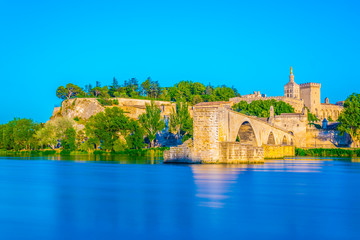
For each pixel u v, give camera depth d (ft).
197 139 357.00
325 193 198.29
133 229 129.59
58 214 150.61
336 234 124.57
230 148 355.36
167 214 150.10
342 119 623.77
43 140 619.26
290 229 130.00
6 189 215.31
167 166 348.38
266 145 507.71
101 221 139.64
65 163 417.28
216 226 133.28
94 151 593.42
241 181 244.22
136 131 579.89
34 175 289.74
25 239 119.65
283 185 226.79
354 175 283.18
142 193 198.80
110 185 228.63
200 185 226.17
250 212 153.58
